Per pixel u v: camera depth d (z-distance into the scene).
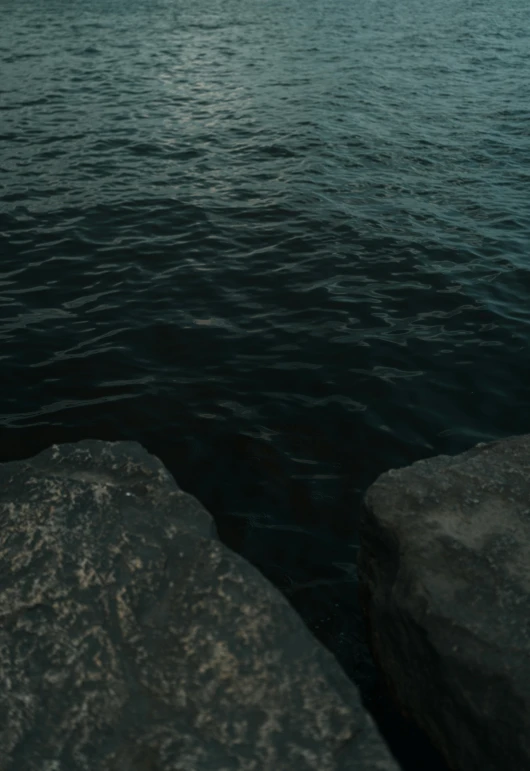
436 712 3.07
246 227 9.78
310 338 7.21
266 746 2.44
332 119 14.84
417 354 6.99
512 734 2.77
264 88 17.33
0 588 2.99
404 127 14.48
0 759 2.41
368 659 3.92
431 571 3.22
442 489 3.66
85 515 3.35
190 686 2.63
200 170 11.85
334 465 5.51
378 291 8.23
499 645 2.92
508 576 3.18
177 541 3.21
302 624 2.86
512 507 3.56
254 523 4.92
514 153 13.16
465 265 8.91
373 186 11.41
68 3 31.05
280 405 6.18
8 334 7.16
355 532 4.86
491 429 5.99
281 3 32.78
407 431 5.91
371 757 2.42
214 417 6.00
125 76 18.17
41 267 8.59
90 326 7.36
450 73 19.66
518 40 25.06
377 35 25.34
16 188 10.90
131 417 6.00
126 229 9.65
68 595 2.96
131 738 2.47
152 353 6.93
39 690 2.62
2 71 18.45
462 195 11.18
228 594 2.96
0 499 3.49
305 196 10.86
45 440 5.72
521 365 6.88
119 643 2.79
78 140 13.16
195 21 27.36
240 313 7.68
